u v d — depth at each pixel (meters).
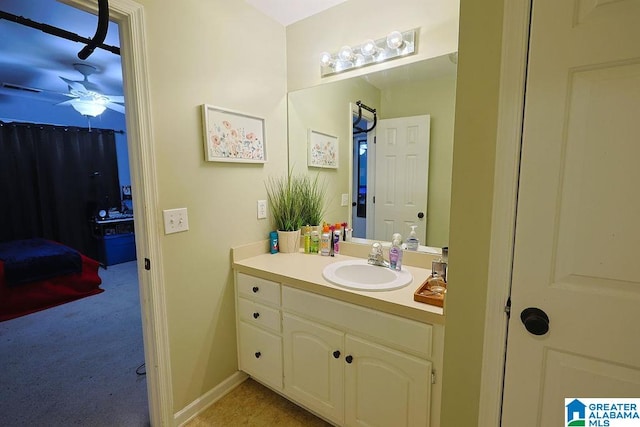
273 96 1.97
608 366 0.78
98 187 4.68
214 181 1.66
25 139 4.02
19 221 4.01
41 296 2.96
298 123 2.06
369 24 1.71
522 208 0.83
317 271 1.60
